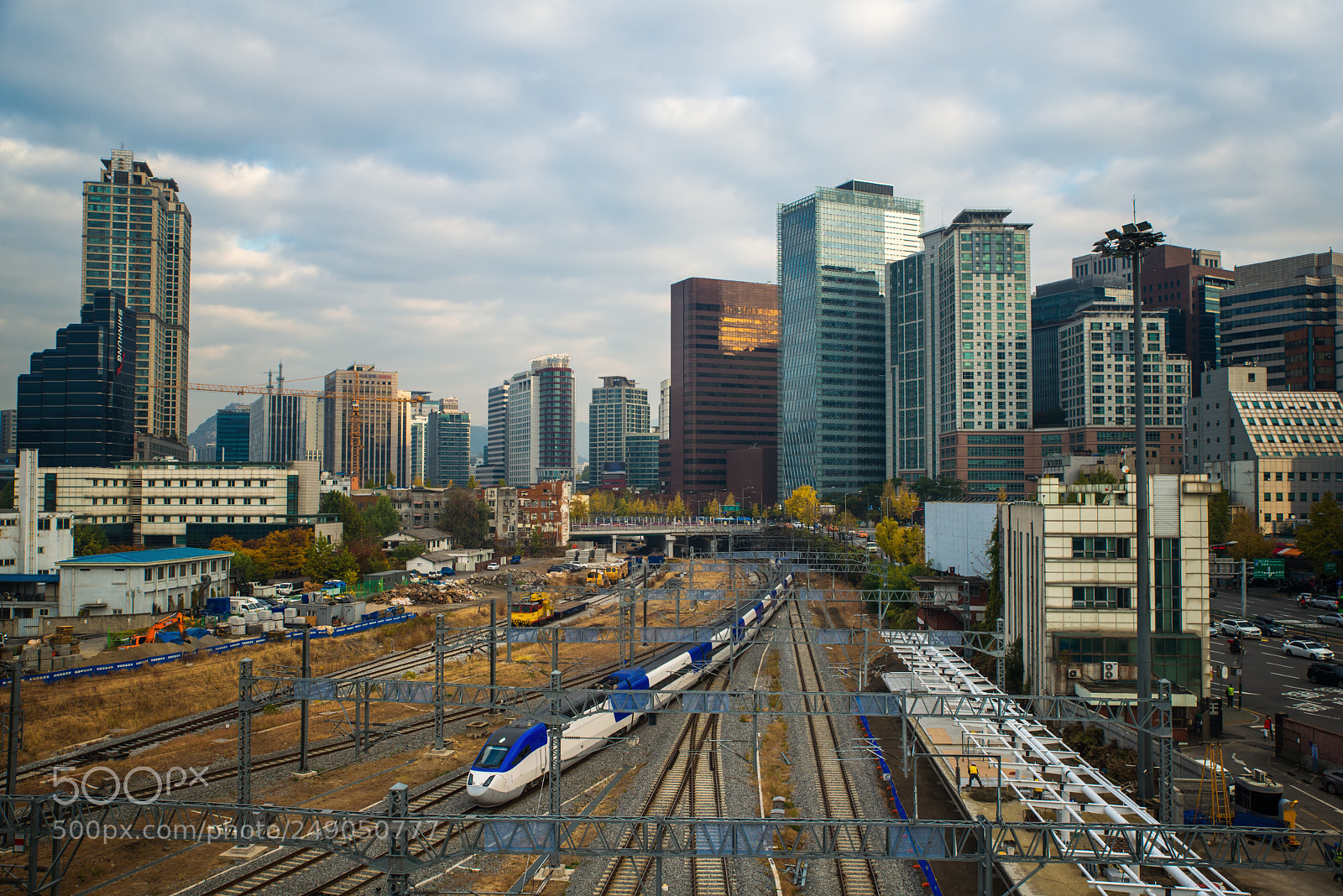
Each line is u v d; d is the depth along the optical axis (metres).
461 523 175.75
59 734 50.25
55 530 97.00
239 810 23.91
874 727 54.22
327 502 154.75
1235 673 62.84
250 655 69.12
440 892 28.23
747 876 32.12
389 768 44.78
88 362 189.38
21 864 31.84
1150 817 29.02
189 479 135.00
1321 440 142.12
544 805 39.31
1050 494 53.62
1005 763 38.88
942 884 31.91
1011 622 60.38
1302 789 40.06
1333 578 106.38
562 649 83.00
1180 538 52.16
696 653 65.50
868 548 141.00
